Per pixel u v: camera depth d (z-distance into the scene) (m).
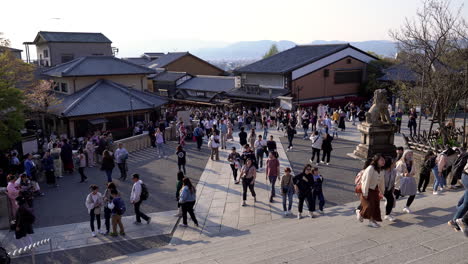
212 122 31.19
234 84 56.56
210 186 17.56
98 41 62.88
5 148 21.25
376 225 8.81
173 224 13.20
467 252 5.86
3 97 20.97
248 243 9.65
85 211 14.95
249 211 14.03
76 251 11.34
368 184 8.67
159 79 63.50
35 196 16.78
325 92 51.69
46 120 40.56
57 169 19.95
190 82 61.50
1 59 26.08
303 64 48.59
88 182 19.11
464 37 20.69
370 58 55.22
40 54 62.88
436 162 12.99
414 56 21.83
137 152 26.06
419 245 6.54
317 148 20.47
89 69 41.59
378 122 21.05
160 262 8.59
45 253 11.27
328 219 11.75
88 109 36.34
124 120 38.97
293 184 13.19
